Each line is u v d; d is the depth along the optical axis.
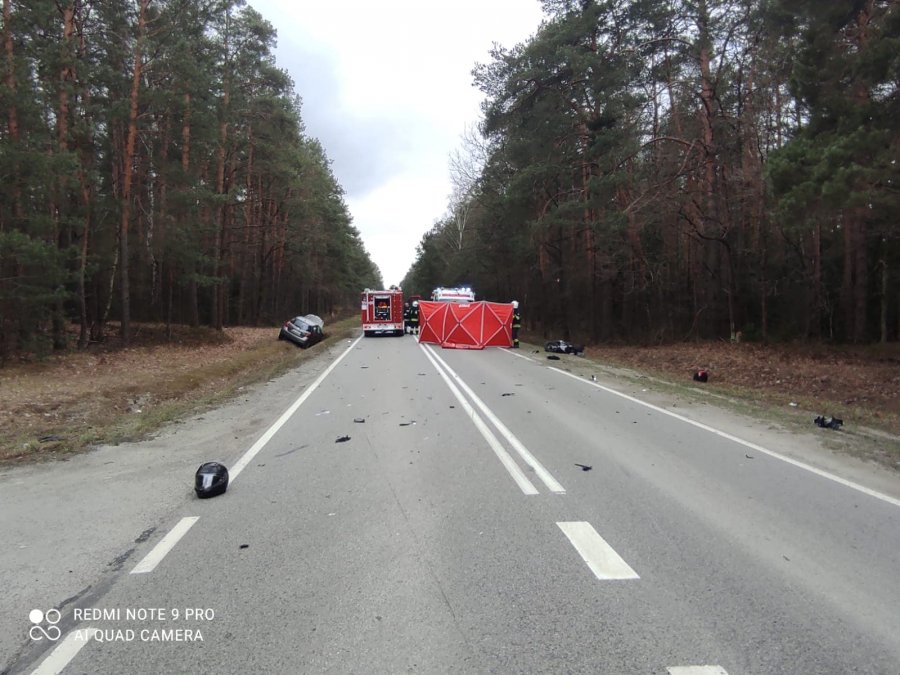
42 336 18.14
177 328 30.61
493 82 26.50
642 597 3.71
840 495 5.78
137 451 7.65
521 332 42.53
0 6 16.62
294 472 6.61
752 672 2.95
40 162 15.68
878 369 15.13
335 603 3.66
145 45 20.67
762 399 12.25
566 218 24.62
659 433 8.63
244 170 35.47
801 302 24.64
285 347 25.69
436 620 3.44
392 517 5.15
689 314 28.88
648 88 25.89
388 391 12.75
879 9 13.35
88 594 3.82
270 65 33.06
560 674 2.94
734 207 23.41
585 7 23.42
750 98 22.70
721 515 5.19
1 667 3.06
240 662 3.06
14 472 6.73
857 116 12.80
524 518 5.11
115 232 23.81
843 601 3.66
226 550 4.49
